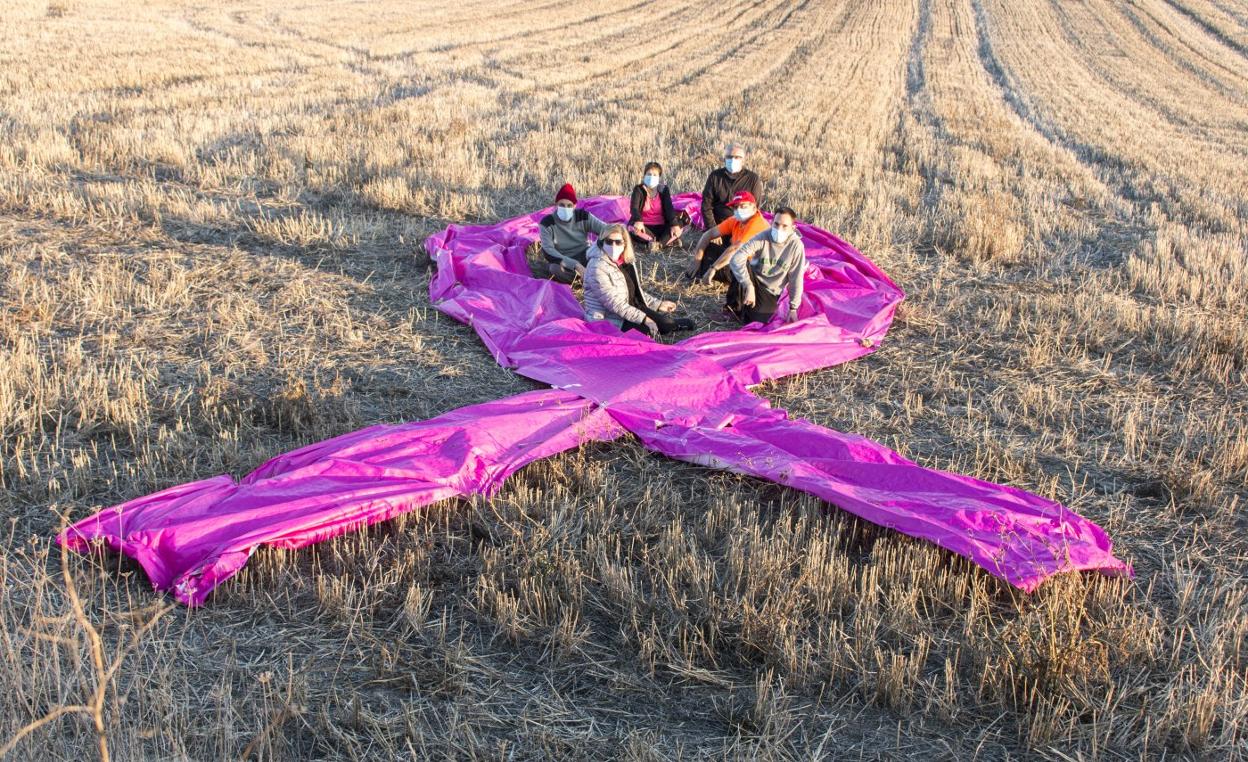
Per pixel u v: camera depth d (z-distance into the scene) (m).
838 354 8.00
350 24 31.64
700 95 22.45
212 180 12.37
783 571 4.90
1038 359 8.09
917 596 4.79
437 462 5.64
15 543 4.79
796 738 3.91
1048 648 4.23
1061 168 16.34
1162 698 4.16
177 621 4.35
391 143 14.75
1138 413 7.14
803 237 10.73
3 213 10.56
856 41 35.03
